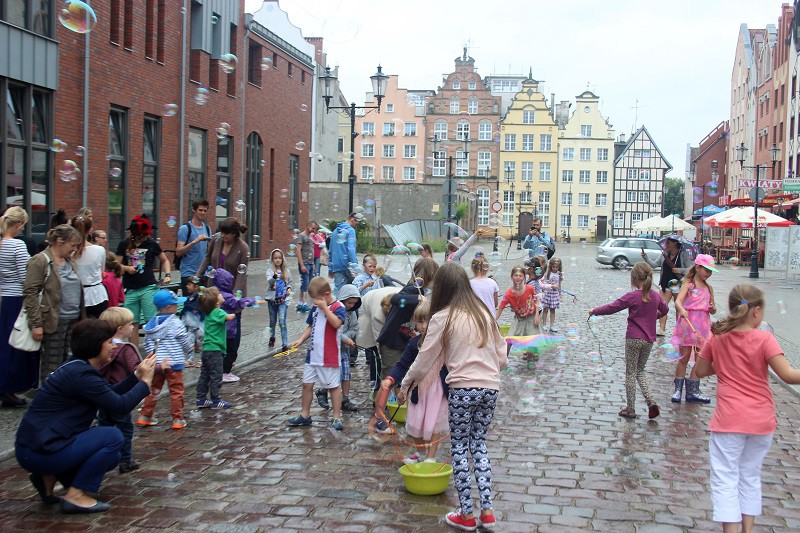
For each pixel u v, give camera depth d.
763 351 3.90
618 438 6.08
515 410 6.98
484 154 72.19
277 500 4.60
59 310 6.64
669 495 4.75
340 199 43.12
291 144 27.94
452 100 71.81
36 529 4.14
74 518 4.30
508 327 10.91
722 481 3.89
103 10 15.16
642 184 73.12
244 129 23.22
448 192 21.94
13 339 6.35
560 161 72.75
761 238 33.41
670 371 9.25
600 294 19.34
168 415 6.68
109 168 15.77
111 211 15.98
